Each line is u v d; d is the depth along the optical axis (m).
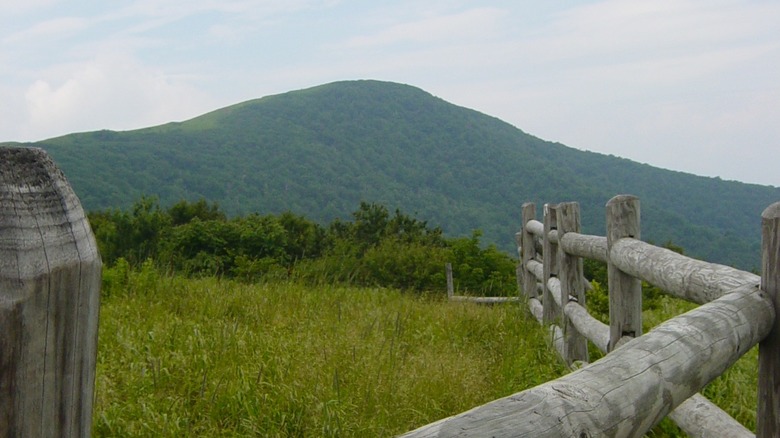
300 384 4.18
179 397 4.05
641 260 3.31
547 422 1.24
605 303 7.30
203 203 24.56
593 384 1.46
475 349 6.21
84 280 0.92
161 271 8.80
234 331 5.37
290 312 6.86
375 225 24.58
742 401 4.05
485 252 16.75
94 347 0.96
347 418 3.86
